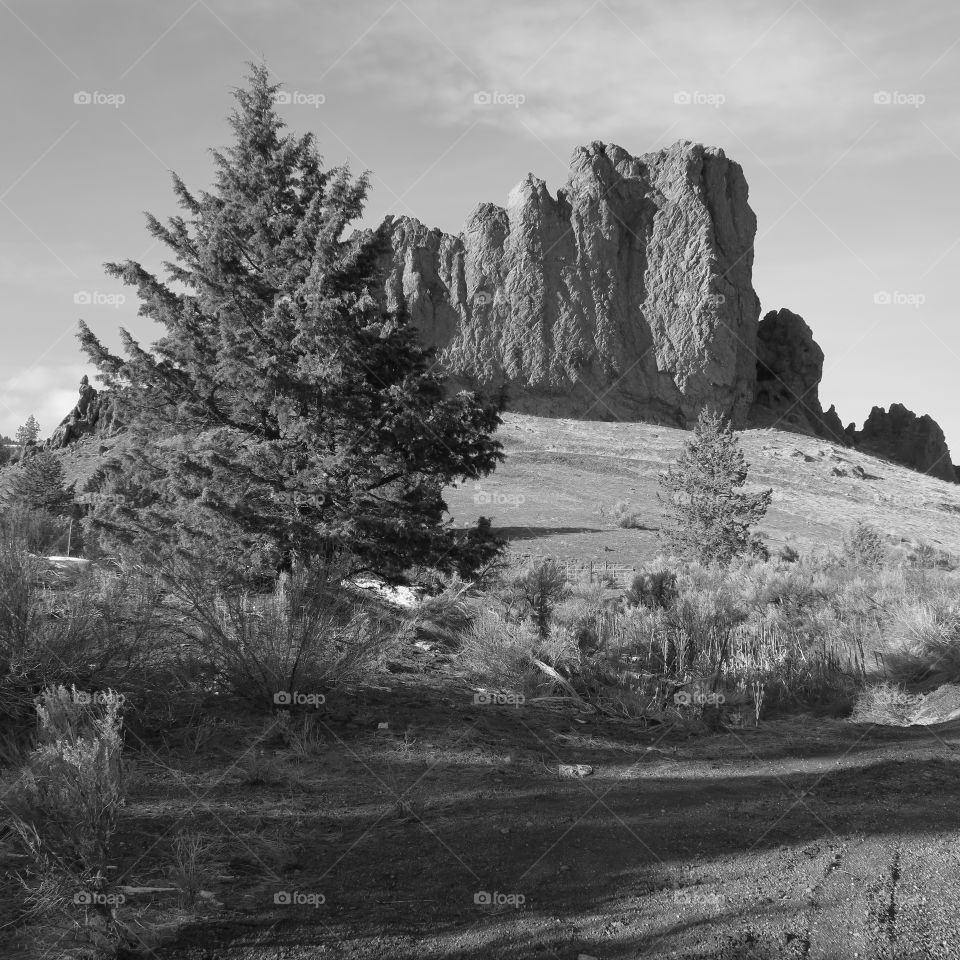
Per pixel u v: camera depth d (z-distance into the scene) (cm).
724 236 15662
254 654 684
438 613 1168
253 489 1334
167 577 749
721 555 3088
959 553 5291
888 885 370
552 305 14825
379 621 847
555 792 523
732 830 449
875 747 669
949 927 328
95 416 9894
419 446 1378
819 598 1558
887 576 1697
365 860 393
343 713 675
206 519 1276
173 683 652
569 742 679
